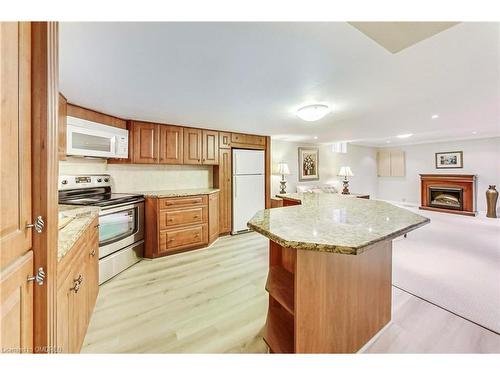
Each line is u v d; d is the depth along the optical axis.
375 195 7.80
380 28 1.17
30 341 0.77
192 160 3.62
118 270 2.56
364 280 1.45
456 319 1.76
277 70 1.65
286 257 1.58
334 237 1.07
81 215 1.77
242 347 1.49
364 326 1.46
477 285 2.26
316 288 1.20
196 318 1.80
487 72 1.71
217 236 3.88
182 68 1.61
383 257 1.60
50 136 0.81
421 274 2.51
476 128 4.15
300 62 1.54
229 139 4.09
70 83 1.86
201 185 4.11
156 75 1.72
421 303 1.97
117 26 1.12
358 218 1.52
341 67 1.62
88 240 1.66
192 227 3.32
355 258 1.38
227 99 2.29
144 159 3.15
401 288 2.22
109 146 2.75
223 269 2.71
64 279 1.10
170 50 1.37
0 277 0.61
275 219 1.48
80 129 2.39
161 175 3.65
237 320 1.77
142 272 2.62
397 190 7.36
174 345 1.51
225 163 4.05
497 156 5.34
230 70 1.65
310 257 1.17
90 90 2.01
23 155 0.73
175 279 2.46
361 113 2.93
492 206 5.25
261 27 1.15
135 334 1.61
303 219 1.49
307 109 2.49
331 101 2.40
